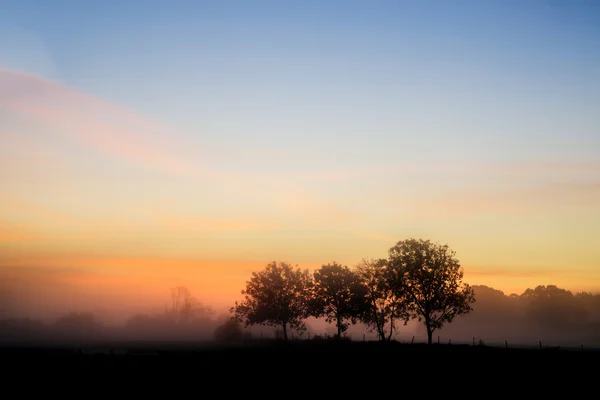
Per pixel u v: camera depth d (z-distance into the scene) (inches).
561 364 2363.4
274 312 4387.3
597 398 1622.8
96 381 1936.5
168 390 1759.4
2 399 1635.1
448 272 3811.5
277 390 1760.6
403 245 3964.1
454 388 1791.3
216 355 2851.9
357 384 1873.8
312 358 2662.4
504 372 2137.1
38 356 2768.2
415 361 2508.6
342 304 4188.0
